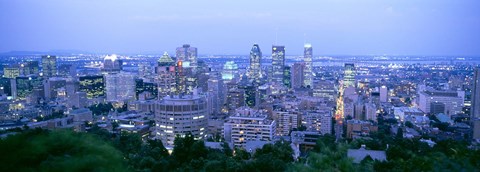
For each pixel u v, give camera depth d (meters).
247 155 103.44
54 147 37.91
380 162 68.44
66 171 36.19
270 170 77.00
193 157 96.94
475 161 42.41
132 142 116.12
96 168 38.50
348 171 45.69
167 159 92.94
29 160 35.38
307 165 48.00
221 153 102.56
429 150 102.38
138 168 79.81
